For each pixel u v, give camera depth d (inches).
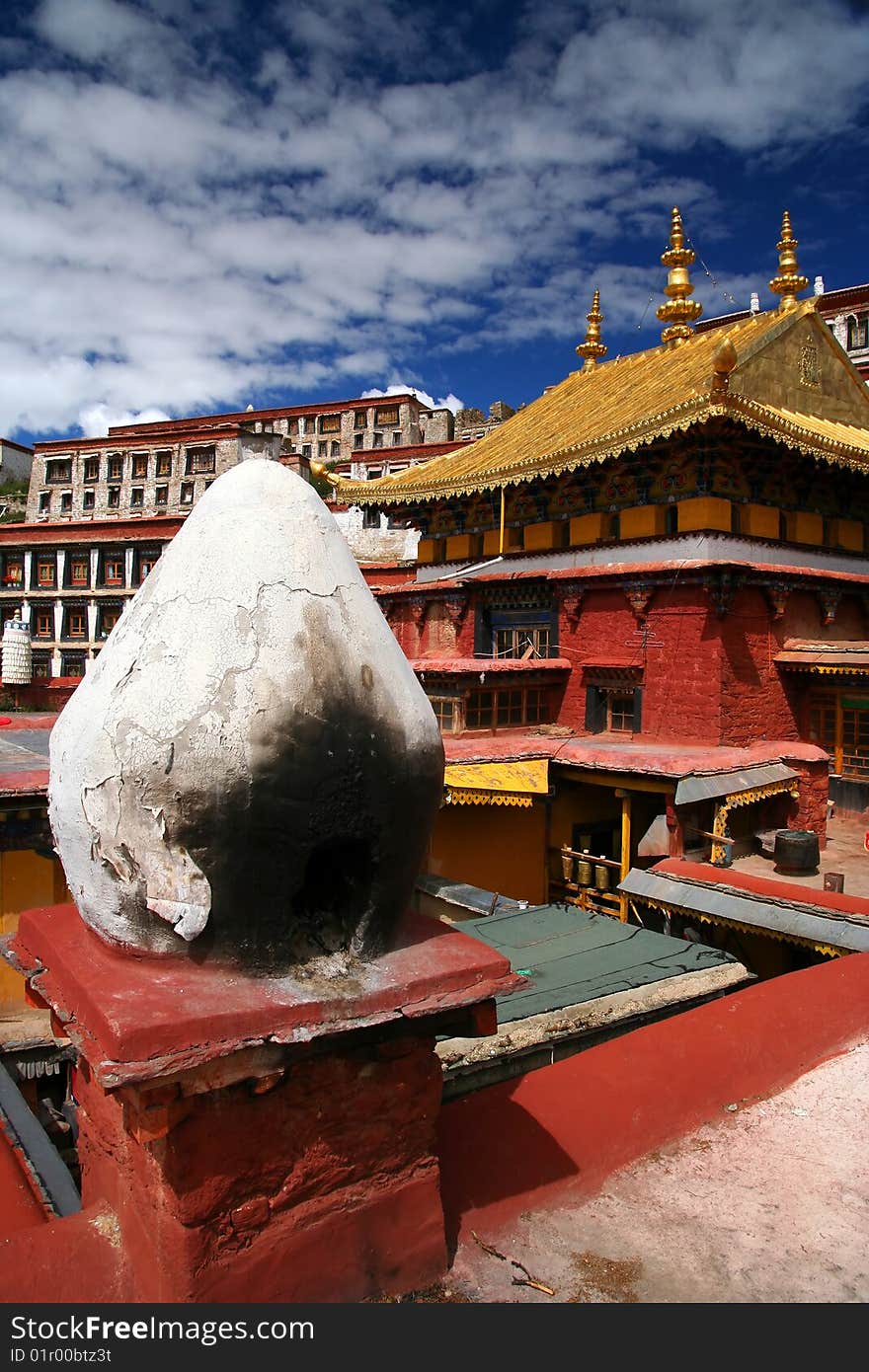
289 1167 108.7
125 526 1919.3
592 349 1107.9
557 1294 119.6
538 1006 276.8
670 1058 180.9
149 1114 94.6
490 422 2704.2
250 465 119.7
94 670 117.8
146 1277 107.4
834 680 745.0
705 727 706.8
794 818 655.1
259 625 106.0
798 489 804.0
